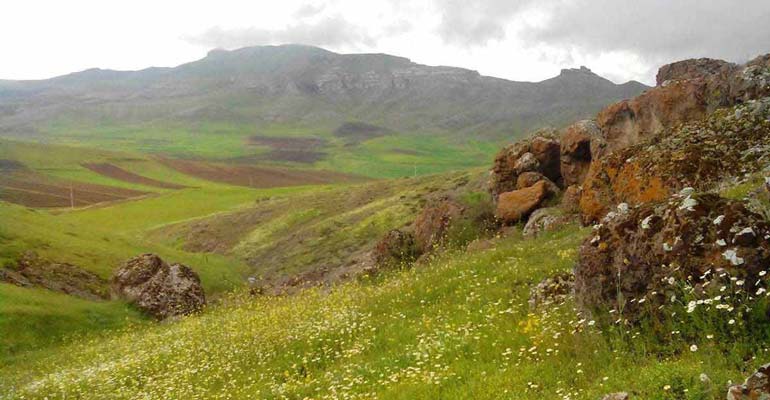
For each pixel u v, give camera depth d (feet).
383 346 58.18
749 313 32.83
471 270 77.61
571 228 93.04
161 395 61.16
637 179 78.13
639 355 35.81
